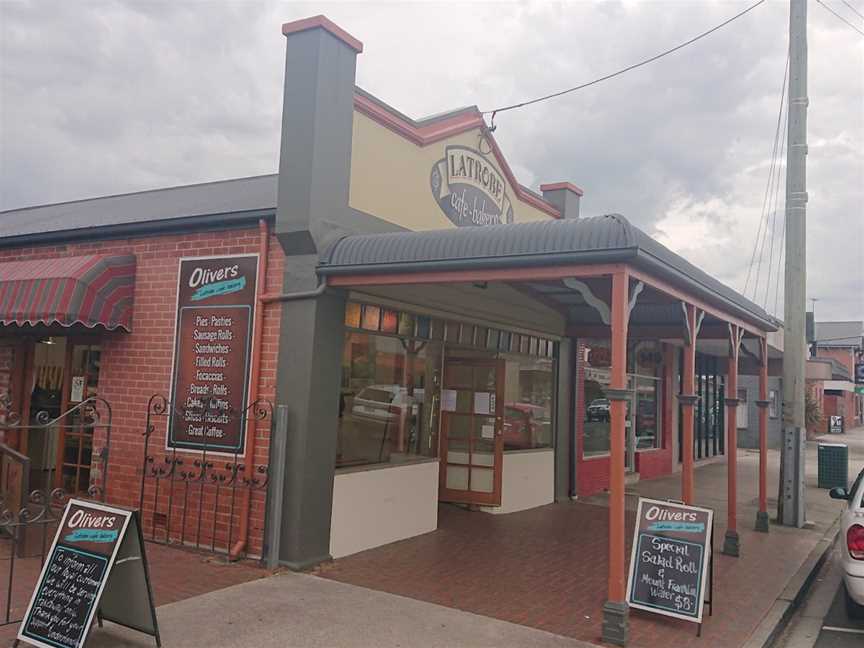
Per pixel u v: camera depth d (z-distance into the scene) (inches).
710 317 372.2
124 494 328.5
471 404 423.2
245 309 303.9
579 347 516.7
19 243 381.7
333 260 284.0
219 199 370.9
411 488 349.7
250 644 204.8
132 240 342.6
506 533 372.2
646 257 231.0
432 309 358.0
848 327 2174.0
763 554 357.1
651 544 249.6
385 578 278.7
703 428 831.7
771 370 792.9
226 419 301.7
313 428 285.4
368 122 323.6
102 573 188.4
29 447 374.9
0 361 389.1
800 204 451.2
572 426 500.7
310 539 284.8
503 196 437.1
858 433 1695.4
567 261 234.1
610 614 223.0
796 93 452.8
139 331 334.3
